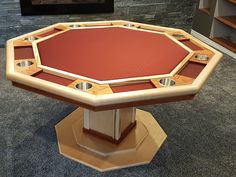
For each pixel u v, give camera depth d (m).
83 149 1.67
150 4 3.52
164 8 3.63
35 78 1.17
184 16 3.79
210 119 2.03
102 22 2.04
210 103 2.23
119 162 1.59
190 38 1.75
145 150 1.69
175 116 2.05
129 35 1.79
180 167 1.58
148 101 1.12
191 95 1.17
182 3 3.67
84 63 1.36
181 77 1.24
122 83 1.18
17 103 2.13
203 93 2.38
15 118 1.95
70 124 1.89
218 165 1.60
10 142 1.72
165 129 1.90
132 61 1.40
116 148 1.67
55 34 1.73
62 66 1.31
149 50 1.55
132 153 1.66
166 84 1.18
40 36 1.71
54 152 1.66
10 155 1.61
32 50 1.50
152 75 1.25
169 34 1.82
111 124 1.64
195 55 1.47
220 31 3.46
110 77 1.22
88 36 1.74
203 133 1.87
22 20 3.15
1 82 2.44
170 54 1.50
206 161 1.63
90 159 1.60
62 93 1.09
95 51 1.51
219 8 3.29
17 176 1.47
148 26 1.99
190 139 1.81
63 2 3.16
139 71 1.29
